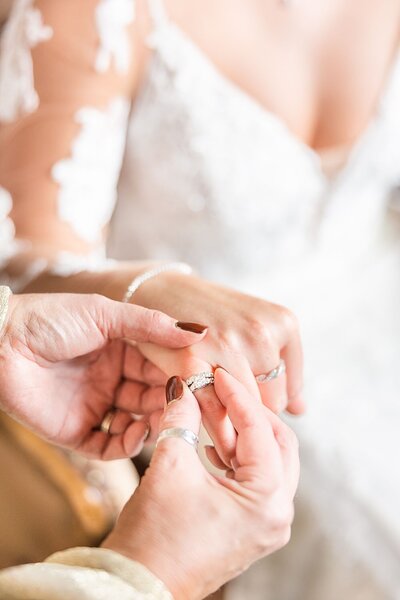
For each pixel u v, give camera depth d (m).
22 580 0.44
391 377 0.87
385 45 0.86
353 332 0.93
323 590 0.80
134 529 0.46
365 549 0.77
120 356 0.61
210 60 0.82
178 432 0.49
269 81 0.84
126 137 0.82
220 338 0.57
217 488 0.47
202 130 0.79
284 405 0.60
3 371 0.57
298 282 0.95
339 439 0.81
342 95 0.86
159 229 0.86
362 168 0.87
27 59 0.74
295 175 0.83
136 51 0.78
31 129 0.74
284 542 0.48
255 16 0.81
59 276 0.67
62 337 0.57
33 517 0.70
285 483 0.49
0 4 0.84
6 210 0.72
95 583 0.43
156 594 0.44
